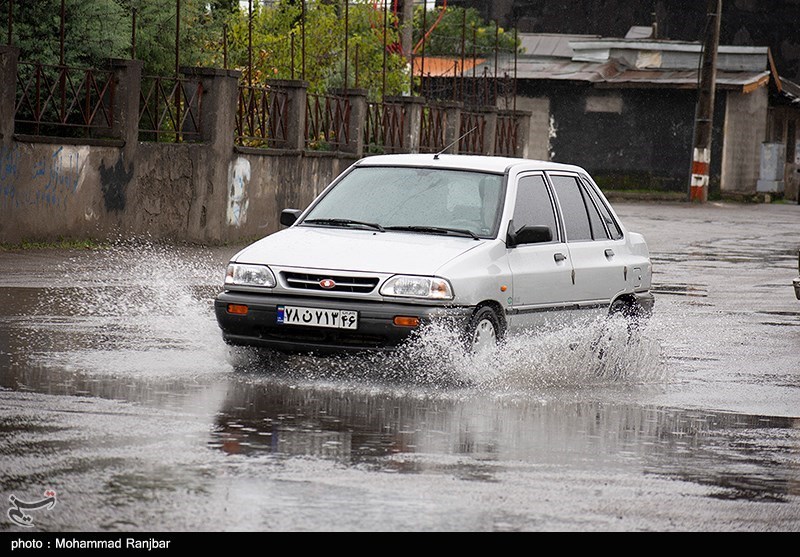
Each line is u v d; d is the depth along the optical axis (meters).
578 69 89.56
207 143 35.22
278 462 11.20
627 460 11.99
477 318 15.78
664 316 24.86
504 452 12.07
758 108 86.50
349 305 15.46
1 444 11.43
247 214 37.22
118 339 18.41
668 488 10.95
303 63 40.81
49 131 36.59
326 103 41.84
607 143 87.75
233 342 16.08
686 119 86.25
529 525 9.58
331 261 15.88
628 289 19.20
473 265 15.95
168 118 37.88
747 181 86.31
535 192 17.92
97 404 13.48
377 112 45.16
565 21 110.25
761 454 12.59
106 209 32.44
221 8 51.66
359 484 10.54
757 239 50.09
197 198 34.97
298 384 15.34
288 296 15.82
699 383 17.08
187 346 17.98
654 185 87.12
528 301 16.86
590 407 14.84
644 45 89.94
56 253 30.14
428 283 15.46
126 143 32.75
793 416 14.81
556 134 88.56
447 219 17.08
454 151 52.25
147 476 10.50
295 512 9.62
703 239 49.38
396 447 12.06
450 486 10.62
